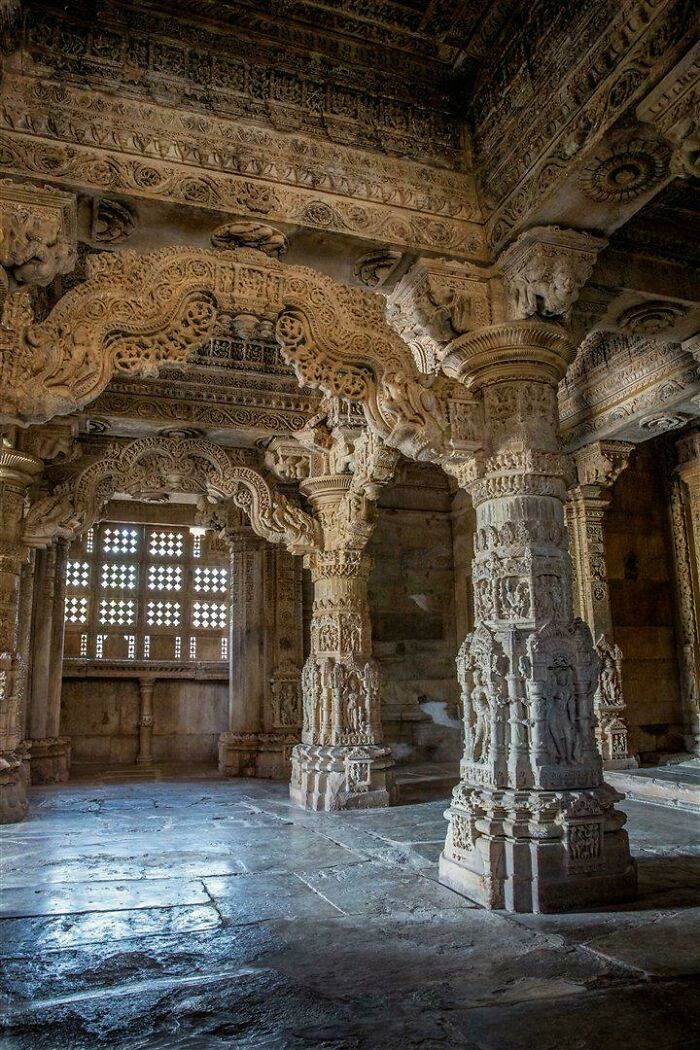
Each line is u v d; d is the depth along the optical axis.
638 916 4.67
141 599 14.95
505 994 3.60
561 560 5.42
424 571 13.97
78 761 13.92
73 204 4.76
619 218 5.25
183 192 4.93
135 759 14.12
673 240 6.30
